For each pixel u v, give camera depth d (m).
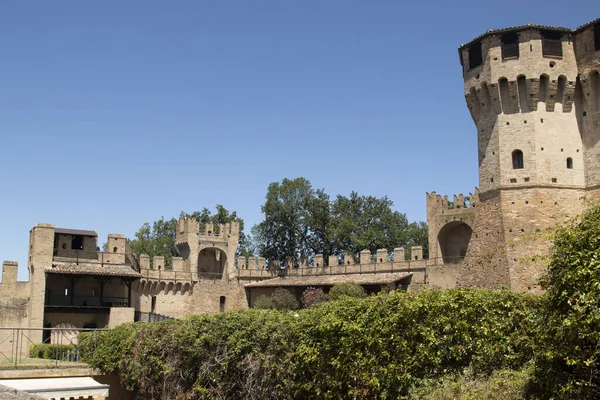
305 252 96.31
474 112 54.91
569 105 50.94
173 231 114.38
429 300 20.16
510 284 48.84
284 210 94.31
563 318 14.71
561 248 15.70
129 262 71.25
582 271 14.46
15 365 34.91
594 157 49.88
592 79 49.91
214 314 28.67
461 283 53.78
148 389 31.52
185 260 82.62
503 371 17.39
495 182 52.16
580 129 51.22
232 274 82.19
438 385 18.19
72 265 62.97
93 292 66.12
